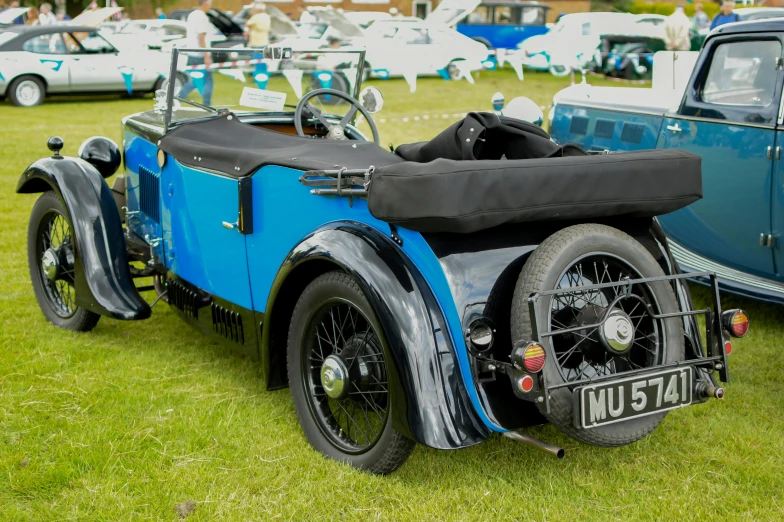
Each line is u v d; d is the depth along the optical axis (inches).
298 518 96.3
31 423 118.3
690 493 102.3
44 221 159.0
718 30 172.1
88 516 96.0
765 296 161.8
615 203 98.9
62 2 856.9
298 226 112.3
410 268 97.4
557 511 98.0
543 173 93.6
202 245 133.9
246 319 125.6
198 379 137.5
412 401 92.8
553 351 92.0
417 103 525.0
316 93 145.2
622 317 93.4
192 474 105.7
